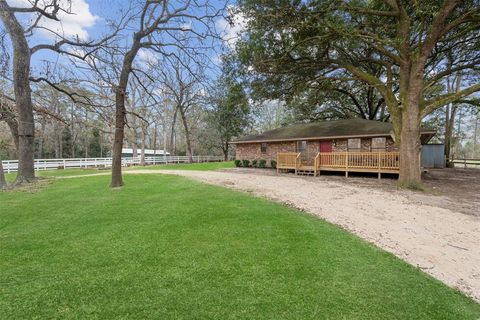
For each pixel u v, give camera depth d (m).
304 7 11.68
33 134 13.05
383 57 17.66
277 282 3.61
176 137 51.47
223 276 3.74
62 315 2.87
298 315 2.94
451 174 18.61
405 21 11.85
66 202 8.29
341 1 11.38
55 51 11.61
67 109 26.42
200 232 5.51
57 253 4.48
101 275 3.73
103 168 25.27
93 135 40.19
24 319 2.79
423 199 9.44
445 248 5.09
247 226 5.91
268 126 51.50
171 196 9.13
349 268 4.09
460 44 14.70
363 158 15.33
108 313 2.90
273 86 15.71
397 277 3.88
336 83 18.48
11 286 3.43
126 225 5.97
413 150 11.85
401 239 5.51
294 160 17.92
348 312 3.02
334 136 18.88
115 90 10.84
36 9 10.61
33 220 6.39
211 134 42.84
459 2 11.34
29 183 12.20
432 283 3.76
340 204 8.47
